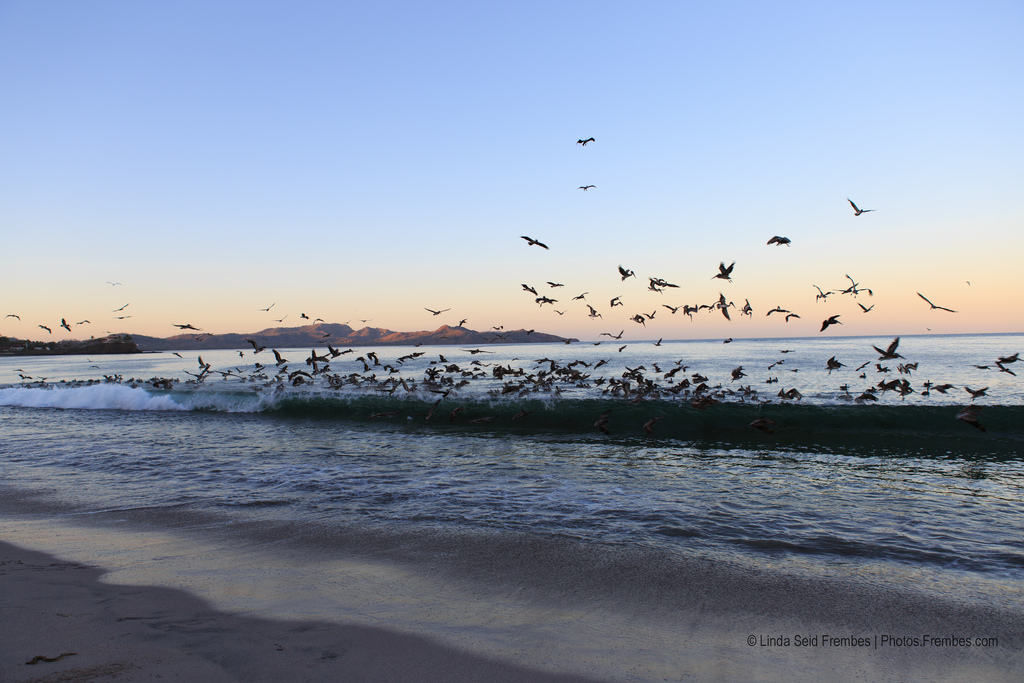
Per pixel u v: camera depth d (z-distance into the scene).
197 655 6.29
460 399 27.69
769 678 6.14
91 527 11.17
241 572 8.91
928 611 7.64
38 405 34.25
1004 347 115.25
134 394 32.88
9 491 13.98
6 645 6.42
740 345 193.38
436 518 11.65
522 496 13.27
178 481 14.84
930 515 11.68
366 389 32.34
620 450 18.72
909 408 21.70
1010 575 8.73
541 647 6.72
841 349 133.38
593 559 9.46
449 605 7.83
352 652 6.50
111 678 5.72
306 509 12.31
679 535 10.59
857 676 6.20
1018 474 15.03
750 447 18.97
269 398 30.02
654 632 7.13
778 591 8.26
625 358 93.50
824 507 12.27
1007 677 6.15
